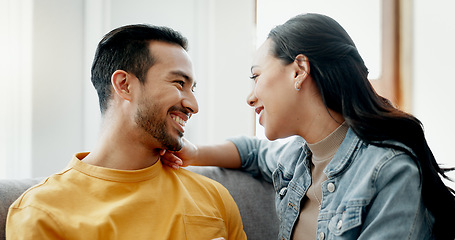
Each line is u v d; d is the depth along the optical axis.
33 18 1.75
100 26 1.92
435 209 1.03
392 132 1.01
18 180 1.12
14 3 1.76
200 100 2.19
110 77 1.05
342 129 1.09
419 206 0.96
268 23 2.45
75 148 1.89
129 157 1.04
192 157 1.27
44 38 1.79
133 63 1.03
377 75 2.84
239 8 2.24
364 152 1.04
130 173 1.02
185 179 1.15
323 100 1.06
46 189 0.95
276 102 1.09
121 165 1.04
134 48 1.04
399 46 2.86
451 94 2.71
